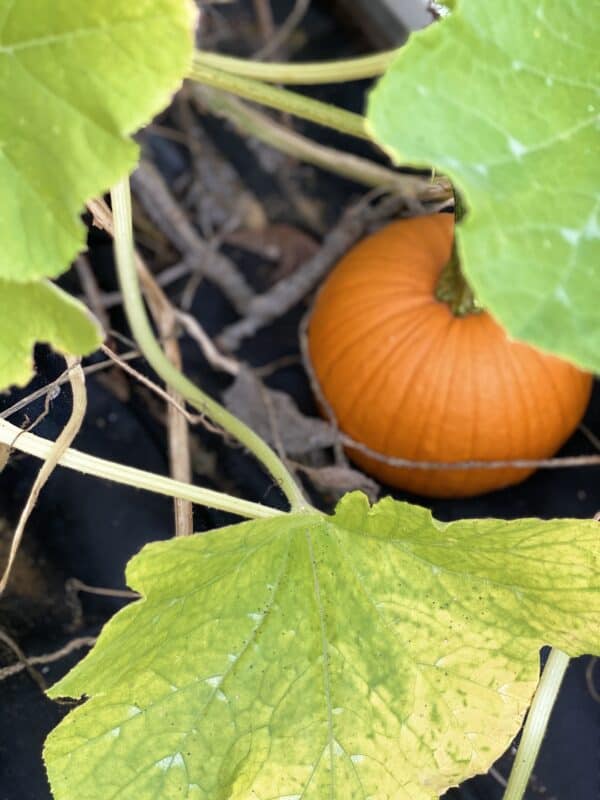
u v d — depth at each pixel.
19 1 0.27
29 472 0.60
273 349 0.74
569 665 0.62
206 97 0.70
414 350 0.55
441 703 0.40
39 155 0.28
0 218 0.28
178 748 0.39
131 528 0.63
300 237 0.77
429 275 0.57
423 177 0.66
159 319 0.63
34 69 0.28
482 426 0.55
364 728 0.40
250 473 0.65
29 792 0.53
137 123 0.27
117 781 0.38
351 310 0.58
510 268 0.25
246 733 0.39
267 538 0.39
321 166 0.71
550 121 0.27
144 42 0.27
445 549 0.38
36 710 0.55
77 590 0.59
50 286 0.29
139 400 0.67
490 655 0.40
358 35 0.83
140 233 0.76
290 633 0.40
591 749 0.60
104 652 0.35
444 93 0.27
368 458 0.62
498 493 0.68
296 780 0.40
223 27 0.83
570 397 0.57
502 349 0.55
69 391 0.49
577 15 0.29
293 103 0.49
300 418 0.65
